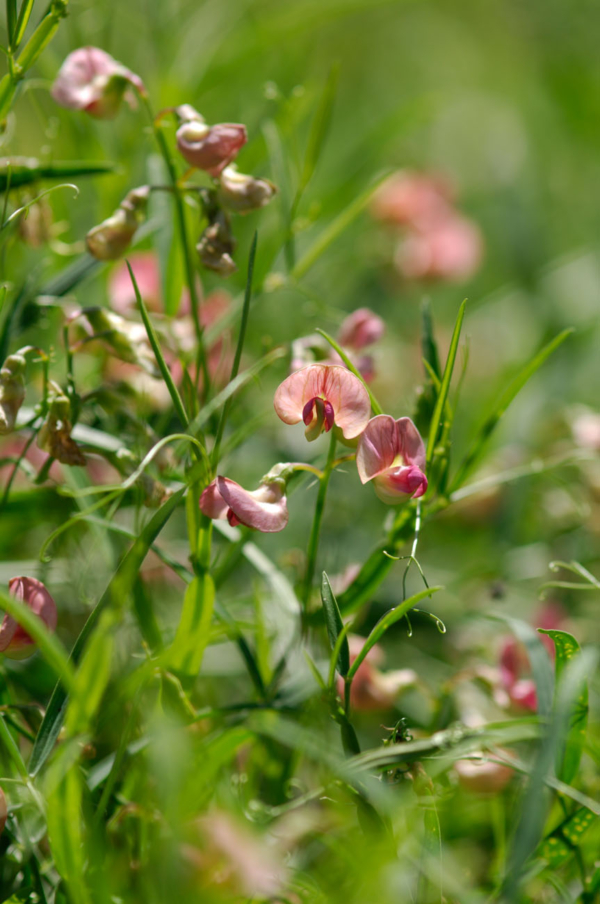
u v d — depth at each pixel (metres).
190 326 0.72
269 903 0.63
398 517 0.67
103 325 0.67
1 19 0.83
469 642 0.76
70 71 0.68
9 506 0.70
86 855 0.63
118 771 0.63
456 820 0.67
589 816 0.64
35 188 0.69
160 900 0.62
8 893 0.64
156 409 0.70
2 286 0.67
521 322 1.15
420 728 0.71
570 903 0.63
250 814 0.66
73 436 0.68
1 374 0.65
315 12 0.83
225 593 0.75
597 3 1.77
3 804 0.62
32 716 0.64
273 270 0.77
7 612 0.63
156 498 0.65
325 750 0.64
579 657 0.62
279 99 0.76
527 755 0.70
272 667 0.69
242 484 0.79
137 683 0.63
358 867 0.62
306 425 0.64
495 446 0.84
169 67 0.83
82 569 0.71
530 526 0.82
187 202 0.69
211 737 0.66
